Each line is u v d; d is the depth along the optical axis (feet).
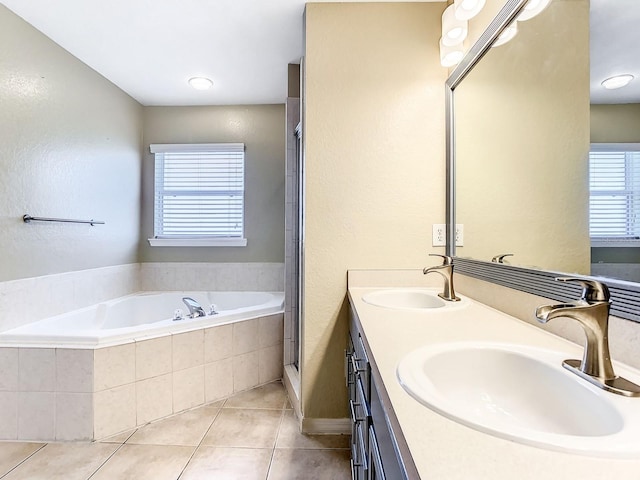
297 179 8.46
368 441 3.18
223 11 6.28
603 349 2.20
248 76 8.84
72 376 5.83
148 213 10.55
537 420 2.39
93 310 8.21
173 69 8.46
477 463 1.39
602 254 2.68
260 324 8.11
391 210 6.06
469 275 5.13
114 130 9.23
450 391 2.65
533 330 3.35
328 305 6.10
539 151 3.55
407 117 6.03
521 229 3.86
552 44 3.37
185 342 6.89
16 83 6.40
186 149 10.53
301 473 5.11
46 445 5.74
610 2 2.68
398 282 6.06
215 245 10.52
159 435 6.05
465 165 5.36
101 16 6.42
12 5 6.10
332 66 6.03
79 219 7.98
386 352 2.71
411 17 6.02
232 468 5.21
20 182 6.50
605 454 1.43
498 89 4.41
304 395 6.16
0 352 5.85
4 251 6.21
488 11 4.73
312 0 5.99
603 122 2.71
